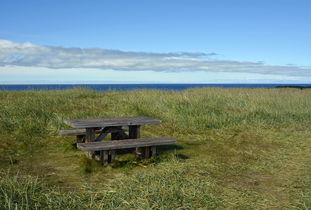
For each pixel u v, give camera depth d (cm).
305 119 1130
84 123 604
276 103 1351
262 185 516
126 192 441
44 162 611
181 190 456
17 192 411
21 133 784
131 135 704
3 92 1480
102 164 590
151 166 596
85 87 1762
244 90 1998
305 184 512
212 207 415
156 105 1188
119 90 1886
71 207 392
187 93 1589
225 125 994
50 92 1557
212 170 584
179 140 835
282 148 773
